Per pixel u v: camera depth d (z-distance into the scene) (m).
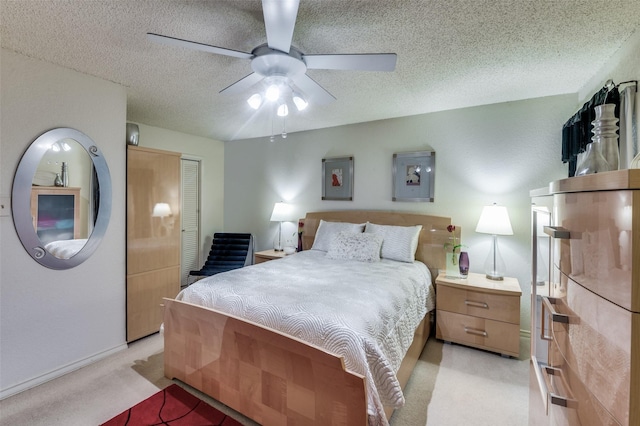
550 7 1.50
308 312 1.62
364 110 3.22
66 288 2.26
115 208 2.58
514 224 2.91
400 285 2.21
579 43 1.83
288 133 4.36
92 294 2.42
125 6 1.52
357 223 3.60
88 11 1.55
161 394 1.97
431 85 2.52
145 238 2.84
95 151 2.40
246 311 1.77
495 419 1.79
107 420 1.74
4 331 1.95
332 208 3.99
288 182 4.38
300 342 1.44
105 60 2.12
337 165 3.91
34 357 2.08
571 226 0.90
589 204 0.78
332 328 1.49
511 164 2.91
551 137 2.74
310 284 2.11
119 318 2.62
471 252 3.11
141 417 1.77
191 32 1.76
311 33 1.75
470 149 3.10
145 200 2.84
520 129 2.87
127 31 1.75
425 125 3.33
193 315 1.91
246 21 1.65
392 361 1.68
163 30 1.74
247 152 4.78
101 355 2.46
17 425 1.70
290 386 1.51
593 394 0.76
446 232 3.13
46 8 1.52
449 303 2.72
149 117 3.56
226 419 1.75
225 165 5.04
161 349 2.63
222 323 1.75
